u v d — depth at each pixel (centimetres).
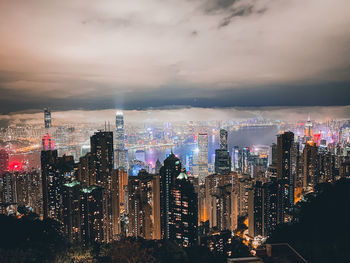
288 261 1903
